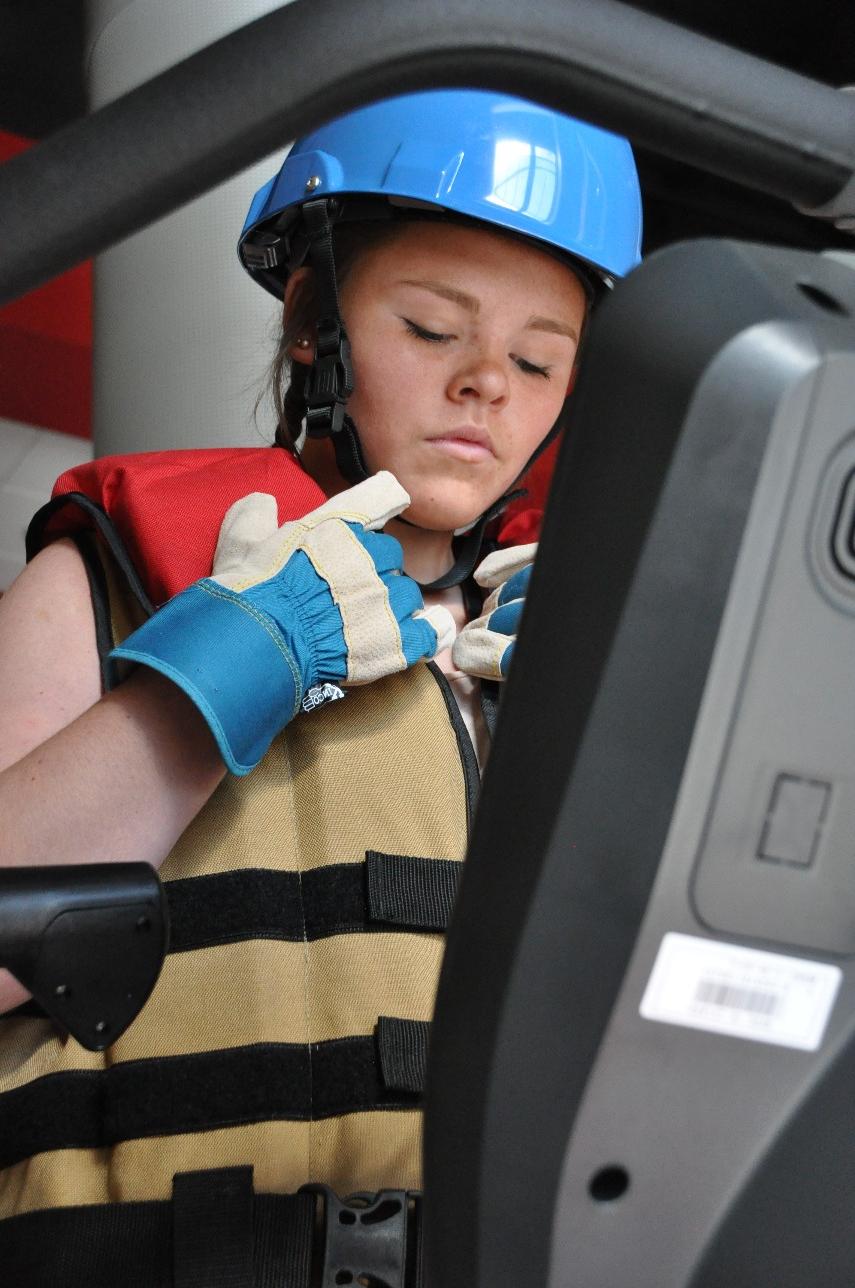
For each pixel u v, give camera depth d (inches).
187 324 63.4
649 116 13.8
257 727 33.9
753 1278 13.9
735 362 11.8
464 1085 12.9
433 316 42.7
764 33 94.0
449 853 37.6
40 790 32.9
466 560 47.6
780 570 11.8
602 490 12.5
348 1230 32.2
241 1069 34.7
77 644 38.4
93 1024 16.5
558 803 12.3
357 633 36.6
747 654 11.9
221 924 35.7
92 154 12.9
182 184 13.1
